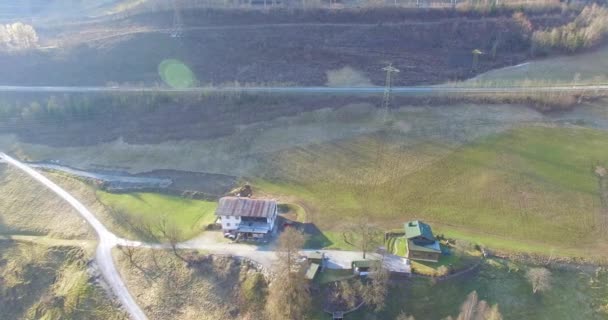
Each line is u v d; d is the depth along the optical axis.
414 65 130.62
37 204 99.00
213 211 89.25
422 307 64.19
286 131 111.19
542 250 73.00
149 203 94.44
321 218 84.19
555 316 63.72
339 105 116.94
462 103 113.75
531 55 134.50
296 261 69.69
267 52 136.50
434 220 81.94
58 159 113.25
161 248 80.62
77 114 122.88
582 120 106.25
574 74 124.56
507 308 64.31
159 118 119.81
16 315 77.75
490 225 80.00
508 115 109.25
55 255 84.31
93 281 76.88
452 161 97.06
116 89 128.88
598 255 71.69
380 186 92.31
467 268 68.50
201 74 131.88
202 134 113.56
